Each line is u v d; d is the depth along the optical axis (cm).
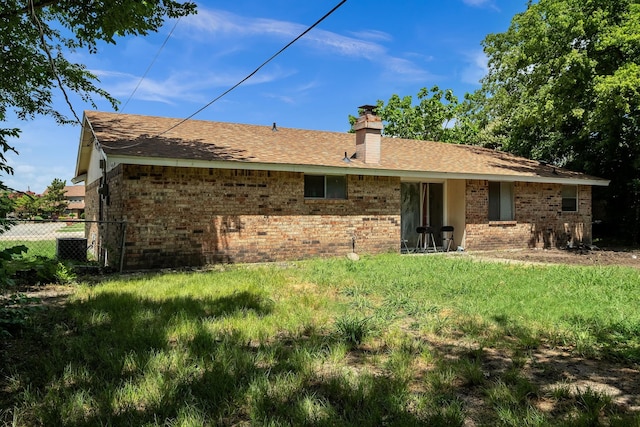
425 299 637
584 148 1875
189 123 1401
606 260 1205
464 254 1354
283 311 547
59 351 387
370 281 786
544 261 1173
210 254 1063
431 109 3183
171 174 1020
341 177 1277
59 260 888
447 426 263
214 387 309
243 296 631
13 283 439
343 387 317
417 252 1473
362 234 1286
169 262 1012
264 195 1138
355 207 1277
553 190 1636
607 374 360
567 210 1688
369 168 1244
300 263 1078
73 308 557
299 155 1236
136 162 941
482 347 421
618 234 1881
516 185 1557
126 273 923
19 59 1017
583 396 304
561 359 397
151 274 889
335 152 1367
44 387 318
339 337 440
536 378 350
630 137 1636
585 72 1463
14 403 292
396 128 3225
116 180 1052
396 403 289
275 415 276
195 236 1046
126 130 1186
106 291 676
